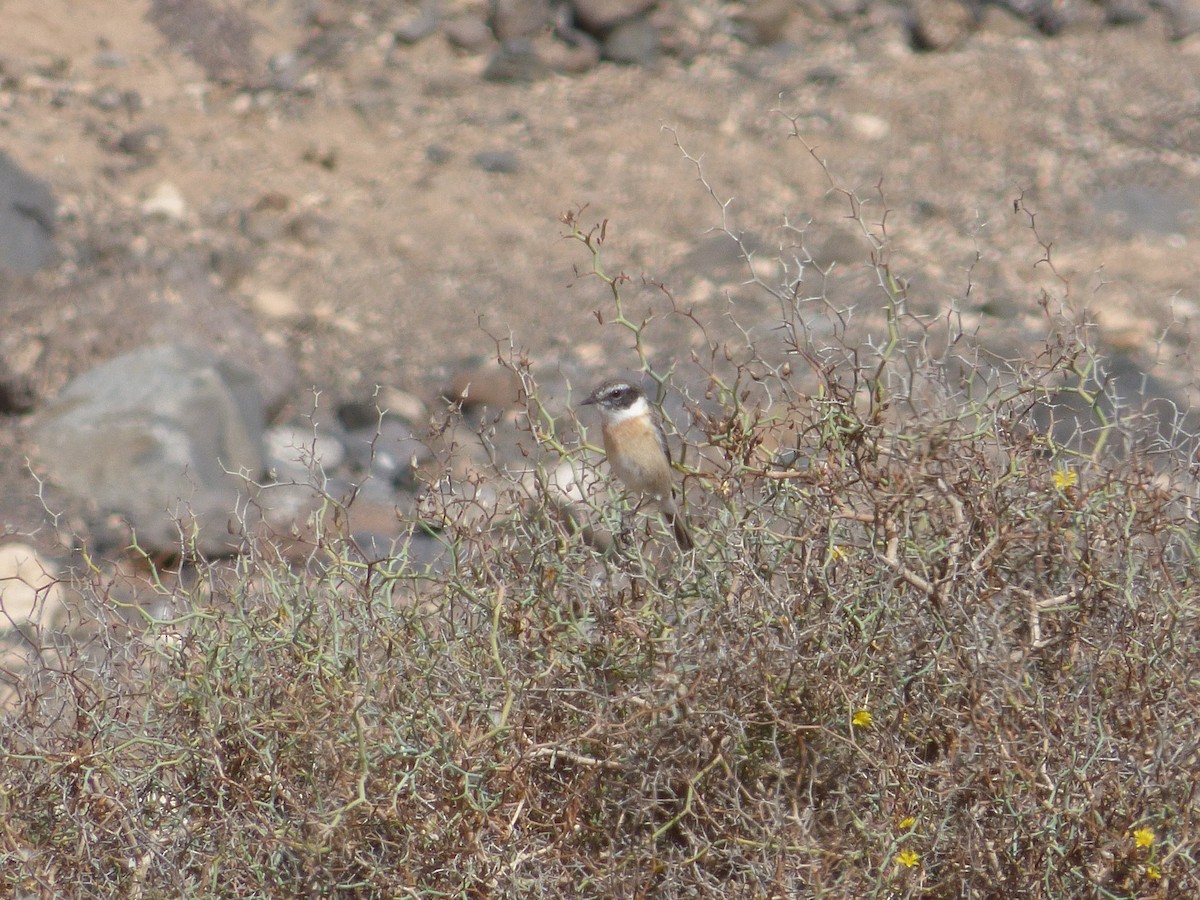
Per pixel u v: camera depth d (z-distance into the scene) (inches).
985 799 305.7
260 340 799.1
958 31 1091.3
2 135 922.7
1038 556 331.9
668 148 988.6
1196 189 936.9
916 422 343.3
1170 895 291.7
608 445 437.1
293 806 305.0
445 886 306.8
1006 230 896.9
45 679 373.4
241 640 332.8
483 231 914.1
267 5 1100.5
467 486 477.1
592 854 319.0
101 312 776.9
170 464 667.4
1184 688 308.0
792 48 1084.5
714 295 837.2
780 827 296.4
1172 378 703.7
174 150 955.3
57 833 326.0
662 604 331.9
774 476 335.6
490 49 1081.4
